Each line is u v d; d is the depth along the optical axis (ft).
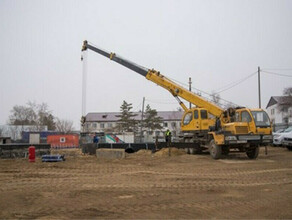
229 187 30.40
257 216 20.83
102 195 26.71
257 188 29.94
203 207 22.95
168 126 284.82
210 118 65.57
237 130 54.34
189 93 66.54
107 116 294.46
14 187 30.48
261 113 55.98
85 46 76.89
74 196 26.32
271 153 69.97
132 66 71.72
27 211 21.86
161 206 23.17
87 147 72.02
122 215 20.89
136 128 225.15
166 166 47.21
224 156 63.87
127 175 38.04
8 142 96.94
